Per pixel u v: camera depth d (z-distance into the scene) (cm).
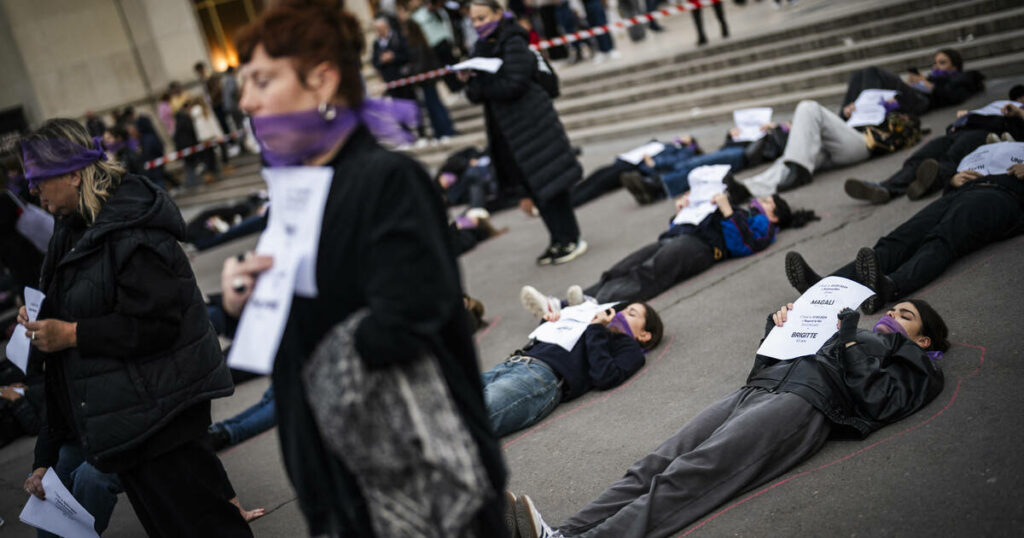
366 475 189
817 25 1159
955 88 822
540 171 685
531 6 1586
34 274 680
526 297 505
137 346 299
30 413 648
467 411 201
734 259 602
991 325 402
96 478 391
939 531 276
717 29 1495
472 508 188
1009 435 313
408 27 1423
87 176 310
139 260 302
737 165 802
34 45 2078
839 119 724
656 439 394
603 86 1395
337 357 184
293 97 195
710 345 477
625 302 523
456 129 1549
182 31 2122
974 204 479
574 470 389
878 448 333
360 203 189
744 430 331
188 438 317
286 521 413
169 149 2133
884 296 450
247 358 186
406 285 180
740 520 314
